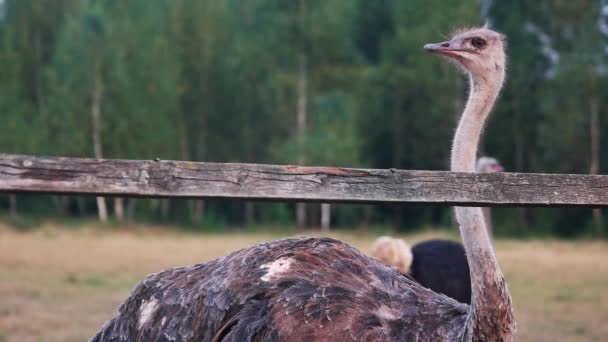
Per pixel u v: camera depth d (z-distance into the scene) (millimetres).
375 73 38938
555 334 9398
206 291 3738
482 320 3232
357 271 3756
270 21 38469
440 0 33062
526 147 38094
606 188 3125
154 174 2711
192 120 42250
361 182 2885
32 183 2627
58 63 37750
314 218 40625
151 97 37906
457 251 5754
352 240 28969
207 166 2754
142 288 4074
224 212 43312
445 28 32188
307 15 37000
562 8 33094
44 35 43844
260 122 42281
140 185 2697
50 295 12203
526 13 38094
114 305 11281
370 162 40031
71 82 36312
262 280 3617
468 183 2992
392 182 2914
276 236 33344
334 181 2855
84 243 24234
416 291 3746
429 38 33031
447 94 34688
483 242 3264
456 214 3363
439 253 5715
